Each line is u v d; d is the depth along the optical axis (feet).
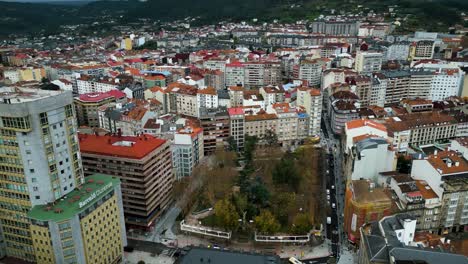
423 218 650.02
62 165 533.96
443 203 653.30
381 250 504.84
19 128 486.79
